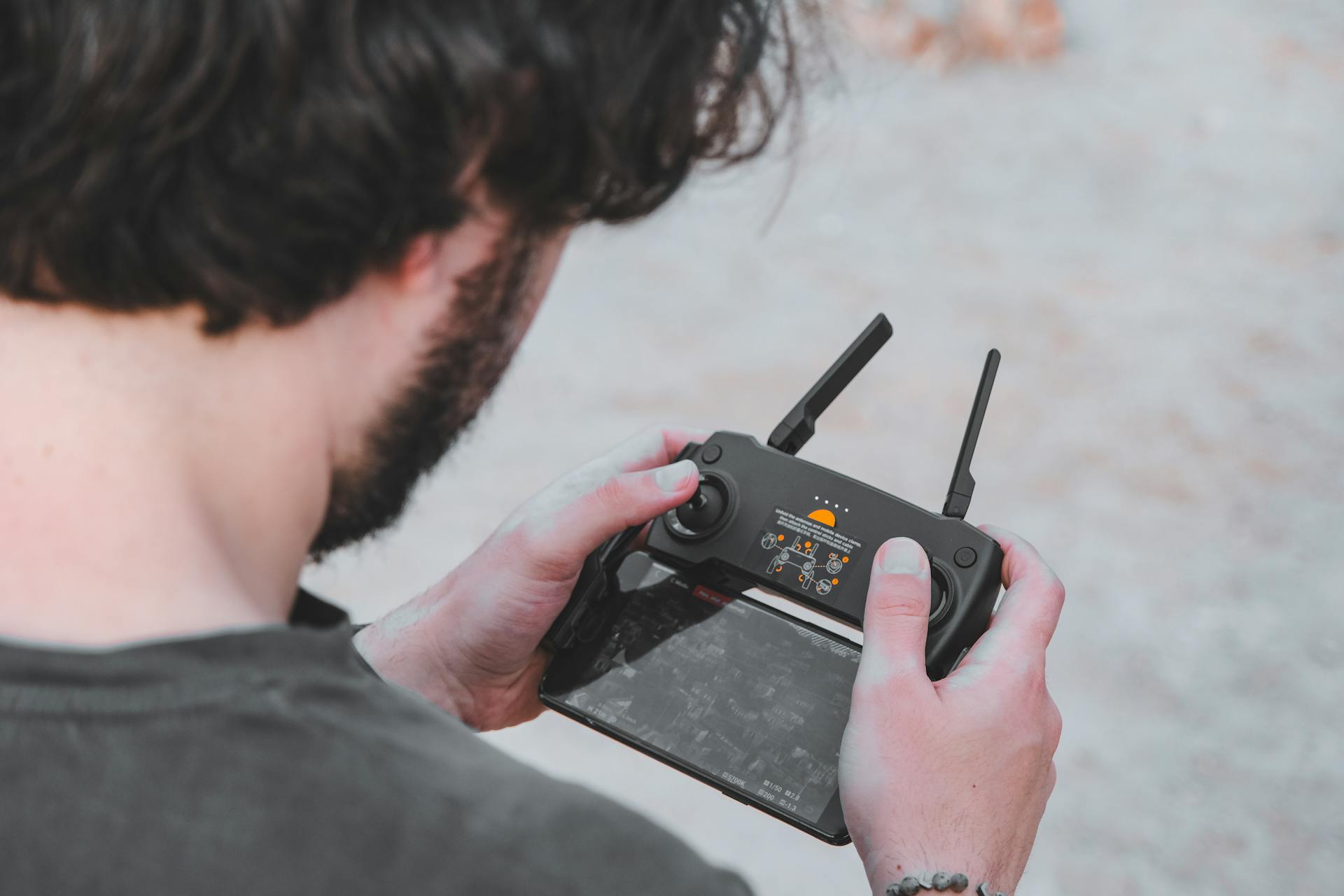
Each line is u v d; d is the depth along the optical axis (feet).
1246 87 20.89
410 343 1.29
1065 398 12.69
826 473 2.55
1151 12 23.90
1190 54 22.20
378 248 1.19
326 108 1.10
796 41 1.58
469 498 10.88
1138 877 7.39
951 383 12.98
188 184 1.10
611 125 1.24
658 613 2.54
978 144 18.83
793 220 16.48
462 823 1.11
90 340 1.16
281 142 1.09
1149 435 12.11
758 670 2.44
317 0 1.09
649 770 8.00
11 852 1.06
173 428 1.17
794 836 7.56
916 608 2.09
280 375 1.21
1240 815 7.84
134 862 1.06
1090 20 23.40
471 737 1.21
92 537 1.13
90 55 1.05
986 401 2.50
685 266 15.34
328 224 1.14
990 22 21.29
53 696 1.08
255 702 1.10
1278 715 8.66
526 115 1.20
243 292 1.13
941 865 1.86
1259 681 8.97
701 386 13.12
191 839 1.07
